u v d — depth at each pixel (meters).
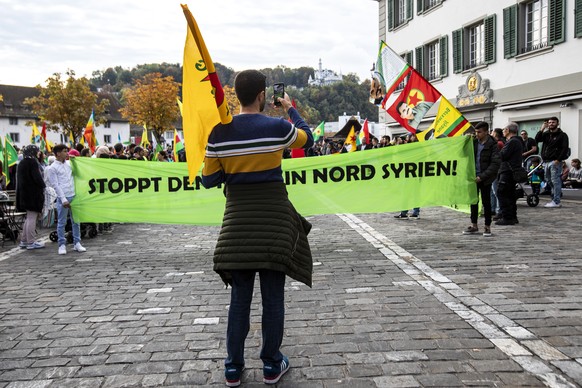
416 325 4.28
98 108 47.28
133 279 6.29
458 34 21.77
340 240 8.59
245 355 3.76
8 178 14.85
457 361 3.55
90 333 4.34
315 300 5.09
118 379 3.43
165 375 3.47
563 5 15.95
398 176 8.56
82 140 18.81
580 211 11.34
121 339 4.18
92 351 3.93
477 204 8.73
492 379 3.27
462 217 11.23
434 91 9.41
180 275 6.44
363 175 8.52
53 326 4.55
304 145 3.32
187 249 8.36
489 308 4.66
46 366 3.67
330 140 34.34
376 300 5.03
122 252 8.23
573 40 15.74
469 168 8.58
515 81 18.45
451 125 9.26
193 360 3.71
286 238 3.10
